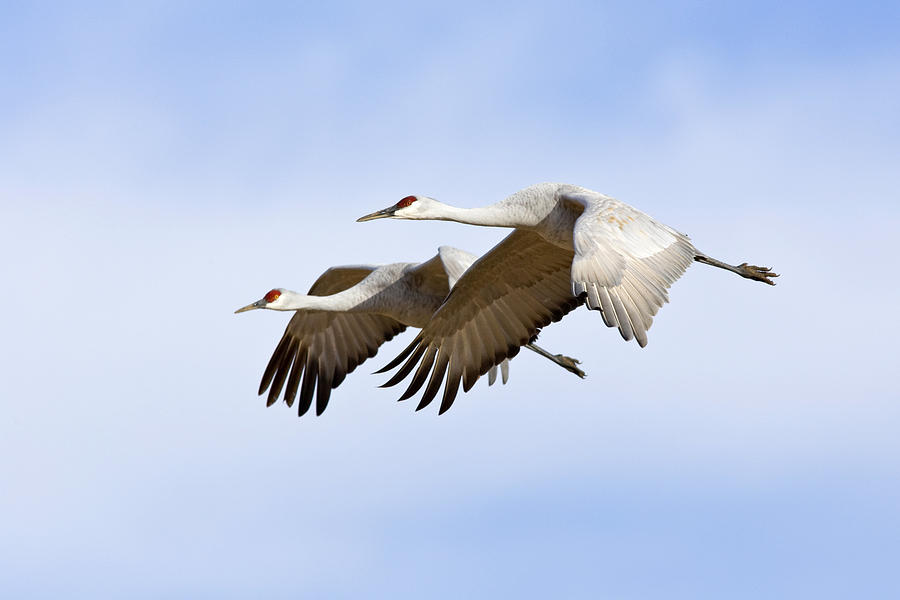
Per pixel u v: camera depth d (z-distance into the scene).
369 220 17.31
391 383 17.33
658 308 13.87
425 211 17.16
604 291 13.58
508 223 16.28
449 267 18.02
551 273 17.06
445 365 17.31
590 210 14.56
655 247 14.34
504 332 17.36
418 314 19.31
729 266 17.20
